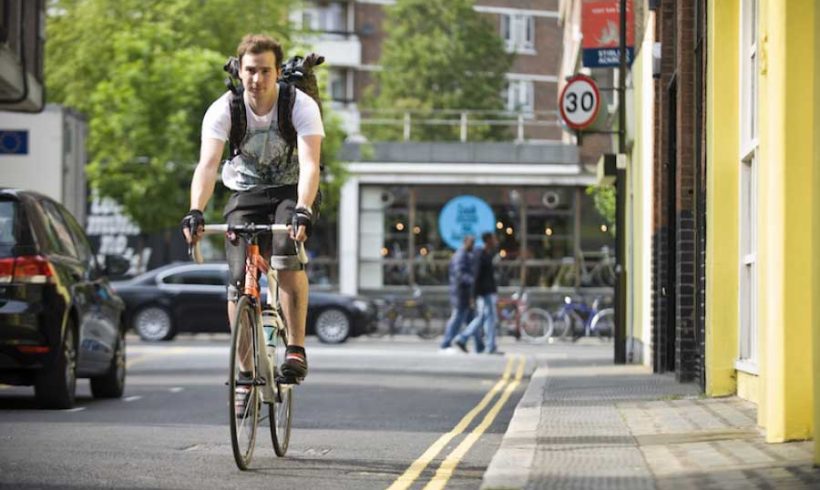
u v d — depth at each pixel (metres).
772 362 11.34
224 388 21.39
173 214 51.44
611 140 36.19
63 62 59.09
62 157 33.41
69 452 11.97
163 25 52.25
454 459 12.01
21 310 16.62
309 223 10.24
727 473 9.48
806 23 10.64
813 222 9.60
